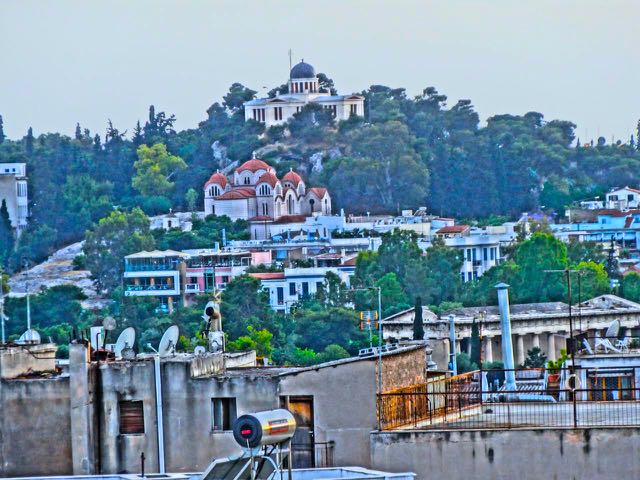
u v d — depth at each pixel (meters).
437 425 141.62
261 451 119.62
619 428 135.12
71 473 145.50
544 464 135.75
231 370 154.50
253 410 143.50
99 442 144.75
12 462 146.25
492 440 136.38
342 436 142.38
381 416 141.88
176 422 144.25
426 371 160.38
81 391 144.75
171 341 161.25
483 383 193.50
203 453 143.75
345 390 142.62
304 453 142.50
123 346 161.50
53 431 146.25
